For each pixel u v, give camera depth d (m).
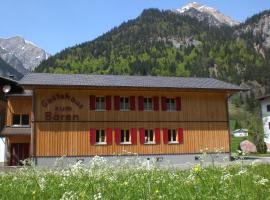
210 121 35.28
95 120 32.59
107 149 32.34
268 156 41.19
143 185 6.40
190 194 5.25
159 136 33.75
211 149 34.66
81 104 32.56
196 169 6.19
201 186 5.80
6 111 36.75
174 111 34.59
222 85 36.09
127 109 33.69
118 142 32.72
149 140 33.69
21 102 36.22
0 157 34.75
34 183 7.88
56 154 31.30
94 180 7.29
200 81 38.06
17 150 35.12
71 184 7.18
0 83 37.69
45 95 32.03
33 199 5.91
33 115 31.53
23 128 35.47
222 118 35.66
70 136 31.84
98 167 8.22
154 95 34.41
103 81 34.28
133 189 6.11
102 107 33.31
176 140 34.28
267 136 55.47
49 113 31.83
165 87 33.12
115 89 33.03
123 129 33.12
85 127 32.28
